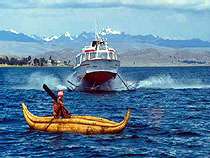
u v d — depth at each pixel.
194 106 56.88
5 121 39.88
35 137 31.22
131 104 59.47
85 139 30.25
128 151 27.11
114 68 73.00
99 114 47.47
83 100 65.25
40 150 27.56
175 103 61.41
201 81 136.62
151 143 29.38
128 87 89.75
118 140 30.08
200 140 30.50
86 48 74.06
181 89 94.56
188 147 28.23
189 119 41.81
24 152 27.06
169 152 26.86
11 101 65.06
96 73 72.12
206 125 37.50
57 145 28.73
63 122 32.34
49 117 33.19
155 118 42.53
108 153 26.64
